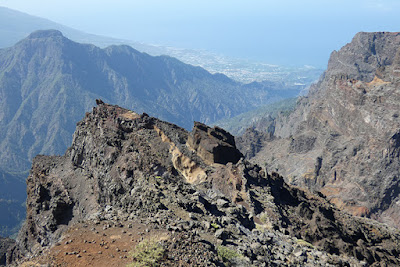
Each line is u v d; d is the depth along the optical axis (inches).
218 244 1171.3
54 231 2199.8
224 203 1643.7
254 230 1499.8
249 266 1119.0
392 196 5831.7
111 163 2151.8
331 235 1891.0
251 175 2230.6
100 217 1250.6
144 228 1150.3
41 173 2655.0
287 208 2069.4
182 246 1047.0
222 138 2598.4
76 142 2711.6
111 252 1005.8
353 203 5910.4
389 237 2236.7
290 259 1326.3
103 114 2714.1
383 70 6801.2
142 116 2714.1
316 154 7411.4
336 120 7263.8
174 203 1429.6
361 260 1846.7
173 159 2402.8
